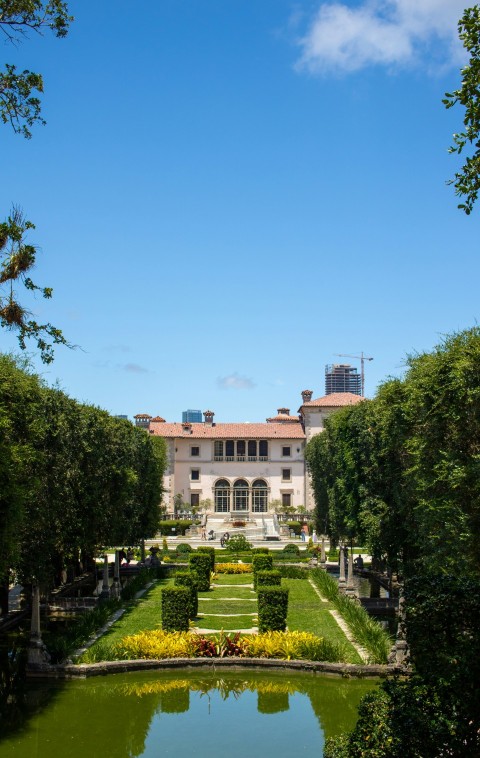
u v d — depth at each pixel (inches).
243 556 2420.0
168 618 1112.8
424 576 460.4
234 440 3855.8
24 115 551.5
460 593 433.7
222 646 1005.8
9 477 773.9
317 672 950.4
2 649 1103.0
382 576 1796.3
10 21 530.6
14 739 721.6
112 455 1434.5
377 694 477.7
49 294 601.9
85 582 1872.5
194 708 828.6
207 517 3718.0
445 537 780.0
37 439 972.6
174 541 3164.4
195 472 3831.2
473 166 445.1
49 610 1417.3
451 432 833.5
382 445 1112.2
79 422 1222.3
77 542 1228.5
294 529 3435.0
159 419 4060.0
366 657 984.3
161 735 735.1
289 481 3828.7
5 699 854.5
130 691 891.4
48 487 1040.2
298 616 1332.4
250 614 1355.8
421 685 423.2
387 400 1032.2
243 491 3826.3
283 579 1961.1
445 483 830.5
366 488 1204.5
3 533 771.4
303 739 720.3
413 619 437.7
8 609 1362.0
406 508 1049.5
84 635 1104.2
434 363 871.7
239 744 708.0
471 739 398.0
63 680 927.0
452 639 422.0
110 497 1425.9
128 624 1254.9
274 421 4153.5
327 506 2103.8
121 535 1550.2
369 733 446.0
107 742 715.4
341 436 1558.8
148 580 1852.9
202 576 1717.5
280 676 949.2
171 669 966.4
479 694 398.9
